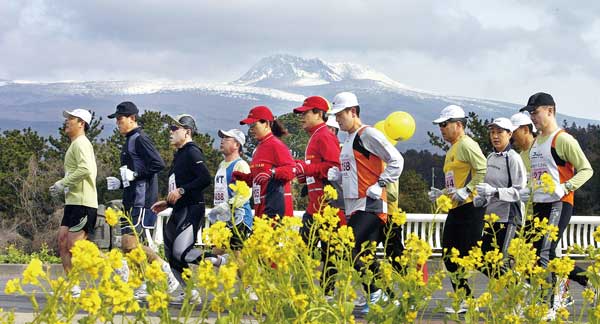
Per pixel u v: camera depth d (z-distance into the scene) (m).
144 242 9.93
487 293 5.42
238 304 4.63
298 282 5.00
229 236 4.80
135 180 9.96
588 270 5.55
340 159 8.61
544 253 8.50
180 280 9.47
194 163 9.57
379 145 8.37
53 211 55.59
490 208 8.85
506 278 5.51
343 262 5.38
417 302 5.16
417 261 5.37
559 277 5.63
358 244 8.35
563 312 5.61
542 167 8.78
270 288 4.70
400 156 8.37
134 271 4.69
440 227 17.66
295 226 5.13
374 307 5.14
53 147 62.72
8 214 55.03
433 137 52.75
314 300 4.87
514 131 9.82
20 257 15.88
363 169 8.45
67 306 3.99
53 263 15.52
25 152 58.88
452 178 8.91
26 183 55.00
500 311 5.46
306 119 9.46
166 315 4.50
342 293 5.12
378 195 8.32
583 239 18.44
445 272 5.46
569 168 8.72
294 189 43.34
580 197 49.62
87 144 9.95
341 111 8.48
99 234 10.85
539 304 5.68
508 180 8.78
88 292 3.96
